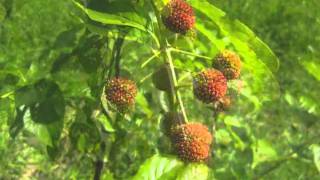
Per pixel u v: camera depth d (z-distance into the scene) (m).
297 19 1.01
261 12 1.05
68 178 0.53
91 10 0.24
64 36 0.32
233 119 0.45
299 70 0.93
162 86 0.27
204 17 0.26
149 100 0.39
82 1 0.26
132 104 0.25
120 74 0.34
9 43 0.54
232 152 0.47
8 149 0.59
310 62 0.32
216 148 0.49
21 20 0.64
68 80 0.32
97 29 0.26
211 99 0.24
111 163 0.42
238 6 1.01
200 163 0.23
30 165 0.64
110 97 0.25
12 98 0.28
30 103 0.25
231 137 0.47
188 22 0.24
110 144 0.38
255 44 0.24
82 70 0.32
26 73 0.33
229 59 0.25
